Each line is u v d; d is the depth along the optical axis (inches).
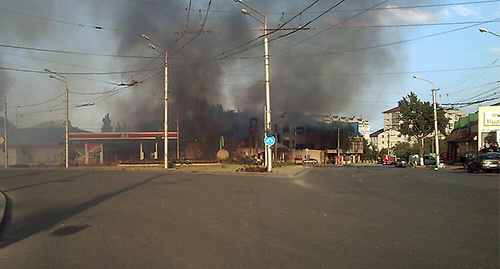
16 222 388.5
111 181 836.0
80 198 553.3
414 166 2023.9
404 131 1996.8
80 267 230.8
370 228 327.0
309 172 1259.2
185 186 710.5
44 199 553.0
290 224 345.4
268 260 235.6
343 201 496.7
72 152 2086.6
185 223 354.9
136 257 247.9
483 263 228.2
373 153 3966.5
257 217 381.4
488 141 1673.2
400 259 236.4
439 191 608.7
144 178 925.2
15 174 1144.2
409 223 347.6
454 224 342.3
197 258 241.6
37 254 263.4
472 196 538.9
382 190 632.4
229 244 275.3
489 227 328.8
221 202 490.9
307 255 245.8
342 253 249.9
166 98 1428.4
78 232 328.8
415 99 1980.8
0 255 264.7
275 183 779.4
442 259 236.2
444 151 3021.7
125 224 355.9
